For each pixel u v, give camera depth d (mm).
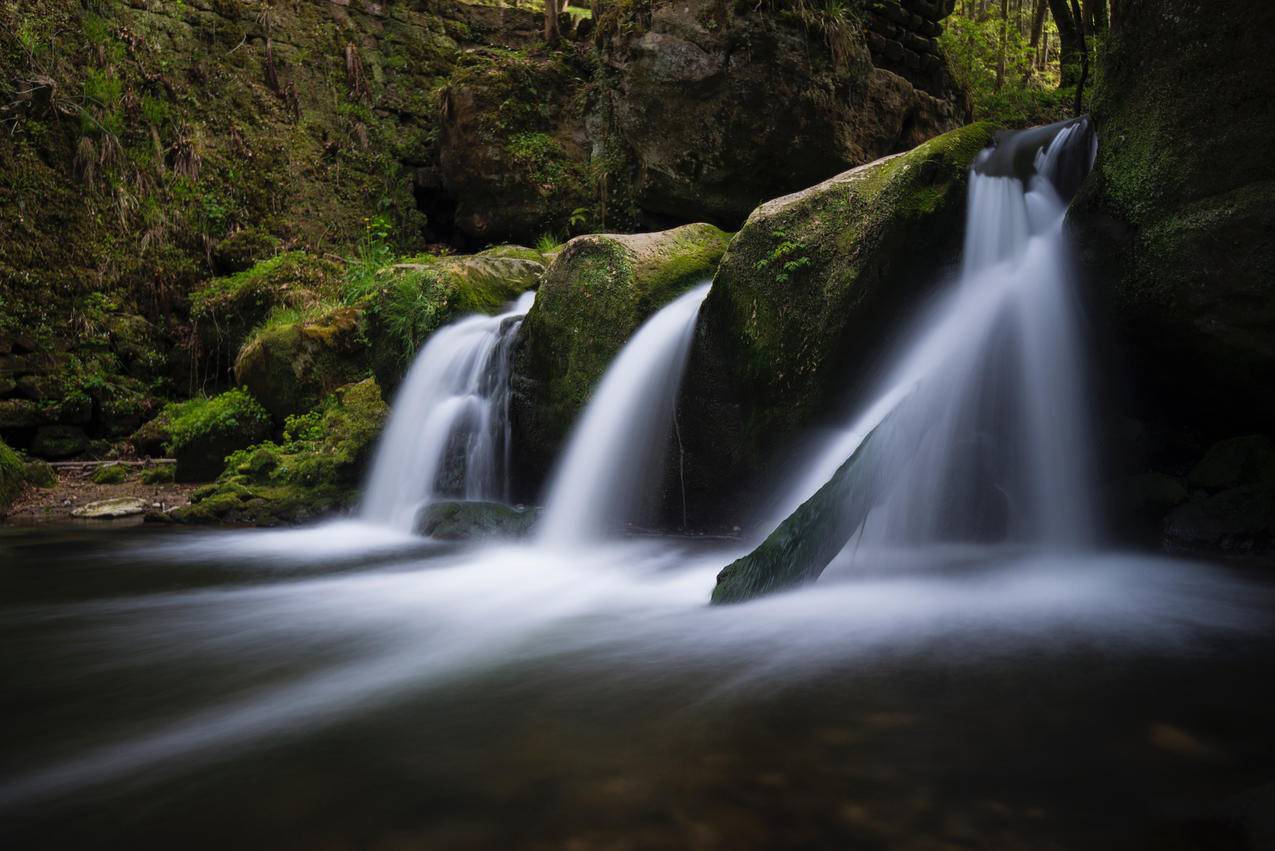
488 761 2186
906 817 1824
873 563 4750
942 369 4836
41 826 1887
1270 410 4914
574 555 5754
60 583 4965
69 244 11969
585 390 6672
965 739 2240
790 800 1914
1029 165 5906
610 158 12297
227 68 14219
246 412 9852
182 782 2104
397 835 1804
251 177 13969
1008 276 5340
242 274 12867
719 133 10812
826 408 5531
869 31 11641
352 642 3506
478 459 7562
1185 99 4480
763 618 3635
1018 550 5105
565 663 3082
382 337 8750
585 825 1823
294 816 1907
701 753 2191
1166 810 1844
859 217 5273
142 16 13531
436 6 16703
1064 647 3082
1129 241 4844
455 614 4043
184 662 3221
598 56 12930
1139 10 4680
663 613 3938
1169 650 3020
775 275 5574
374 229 14586
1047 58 20250
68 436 11273
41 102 11984
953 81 12922
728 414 5977
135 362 12219
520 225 13156
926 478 5070
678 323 6184
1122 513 5238
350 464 8336
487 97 12930
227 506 8000
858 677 2785
